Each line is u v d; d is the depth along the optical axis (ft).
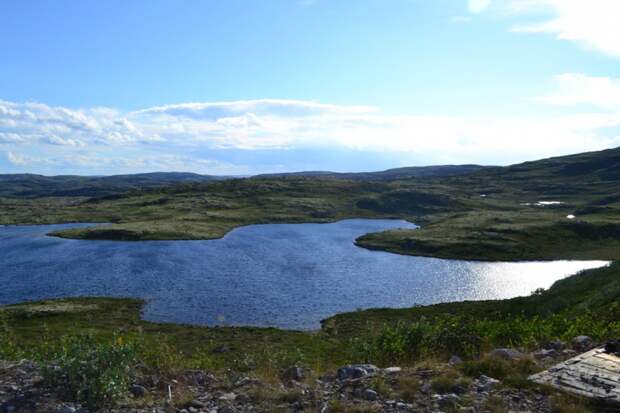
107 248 362.74
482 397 32.50
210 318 183.32
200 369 45.29
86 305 193.98
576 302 124.57
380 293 228.22
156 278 255.50
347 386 36.40
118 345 37.99
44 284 240.73
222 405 32.99
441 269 289.74
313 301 211.20
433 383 35.19
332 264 302.45
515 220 442.91
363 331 152.76
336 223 562.66
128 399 33.58
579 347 45.65
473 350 49.55
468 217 486.79
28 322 167.02
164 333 149.89
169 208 622.13
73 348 37.17
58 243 389.60
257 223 552.41
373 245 375.04
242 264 298.56
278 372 43.80
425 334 53.42
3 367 39.91
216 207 637.71
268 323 177.58
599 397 30.60
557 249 345.51
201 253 341.00
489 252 336.08
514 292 231.91
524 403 31.24
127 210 629.92
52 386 34.73
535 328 56.54
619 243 355.36
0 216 602.85
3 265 292.20
